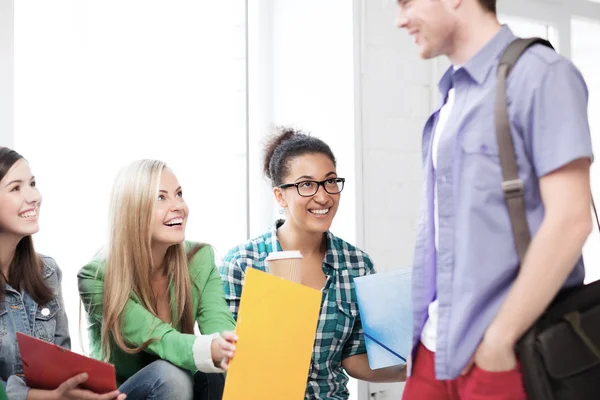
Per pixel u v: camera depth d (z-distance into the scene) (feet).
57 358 4.94
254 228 8.82
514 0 9.48
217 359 5.58
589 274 9.91
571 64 3.91
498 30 4.16
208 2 8.54
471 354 4.02
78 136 7.54
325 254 6.78
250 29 8.90
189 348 5.63
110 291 5.94
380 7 8.48
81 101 7.58
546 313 3.86
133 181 6.07
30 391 5.08
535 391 3.80
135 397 5.63
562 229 3.74
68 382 4.96
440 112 4.54
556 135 3.79
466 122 4.08
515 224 3.94
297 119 8.73
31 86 7.25
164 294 6.30
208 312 6.27
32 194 5.67
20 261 5.84
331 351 6.63
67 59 7.50
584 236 3.75
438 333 4.19
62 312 6.07
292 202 6.52
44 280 5.98
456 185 4.11
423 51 4.32
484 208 3.99
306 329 5.47
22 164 5.67
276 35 8.95
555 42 9.96
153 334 5.80
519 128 3.93
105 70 7.75
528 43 4.02
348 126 8.22
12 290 5.71
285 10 8.87
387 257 8.50
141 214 6.02
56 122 7.40
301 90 8.71
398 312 6.27
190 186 8.35
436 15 4.17
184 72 8.33
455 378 4.16
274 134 7.15
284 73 8.88
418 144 8.82
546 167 3.81
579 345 3.78
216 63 8.59
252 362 5.40
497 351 3.85
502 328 3.83
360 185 8.21
